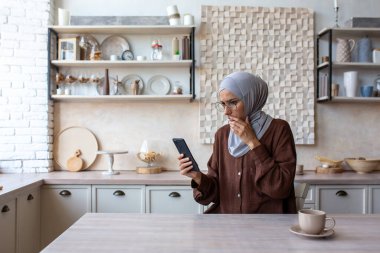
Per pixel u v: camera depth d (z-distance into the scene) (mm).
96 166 3168
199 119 3152
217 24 3162
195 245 1002
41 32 3016
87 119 3178
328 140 3203
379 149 3193
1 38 2982
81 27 2943
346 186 2646
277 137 1550
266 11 3168
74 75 3168
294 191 1646
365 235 1101
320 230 1070
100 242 1027
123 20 3027
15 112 2996
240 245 1004
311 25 3174
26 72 3008
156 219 1298
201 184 1563
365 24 3023
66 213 2631
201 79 3146
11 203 2154
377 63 2979
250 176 1558
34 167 2998
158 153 3156
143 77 3184
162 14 3191
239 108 1549
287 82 3172
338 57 3059
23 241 2334
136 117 3191
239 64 3158
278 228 1179
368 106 3213
